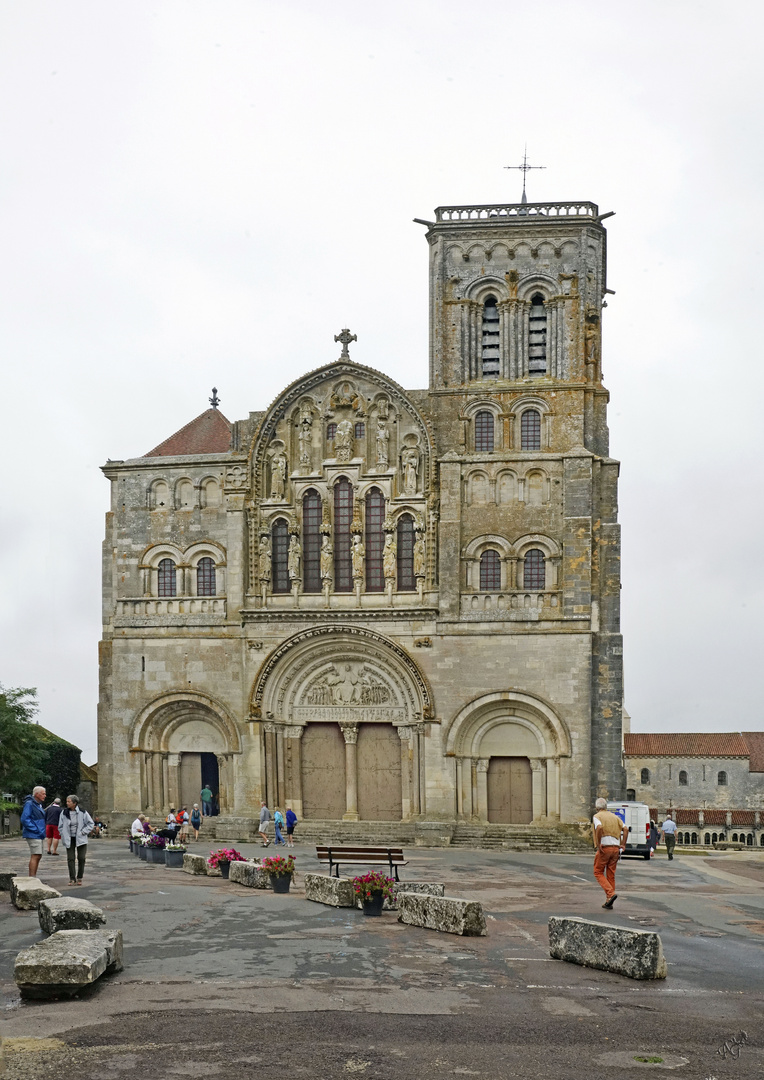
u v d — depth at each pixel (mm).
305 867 50250
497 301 74438
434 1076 16250
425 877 47250
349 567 74062
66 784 91875
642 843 62875
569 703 69625
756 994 21969
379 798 73062
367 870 49062
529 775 71000
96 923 25734
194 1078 15938
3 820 80688
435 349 74375
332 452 75000
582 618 69875
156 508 76500
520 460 72125
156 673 74625
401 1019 19484
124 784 74375
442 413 73562
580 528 70688
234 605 74000
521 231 74188
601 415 73875
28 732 76625
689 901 38594
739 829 125375
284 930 29141
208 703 73562
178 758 75438
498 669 70562
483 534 72000
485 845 68000
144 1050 17266
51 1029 18406
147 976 22812
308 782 74062
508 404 73062
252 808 72250
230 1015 19531
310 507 74875
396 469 73875
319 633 72500
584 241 73688
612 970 23750
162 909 32906
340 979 22781
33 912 30125
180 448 78938
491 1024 19250
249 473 74875
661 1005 20828
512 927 30594
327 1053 17266
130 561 76125
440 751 70562
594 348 74250
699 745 133500
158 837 50250
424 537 72812
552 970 24016
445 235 74812
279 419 75688
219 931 28859
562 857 62375
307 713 73875
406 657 71375
